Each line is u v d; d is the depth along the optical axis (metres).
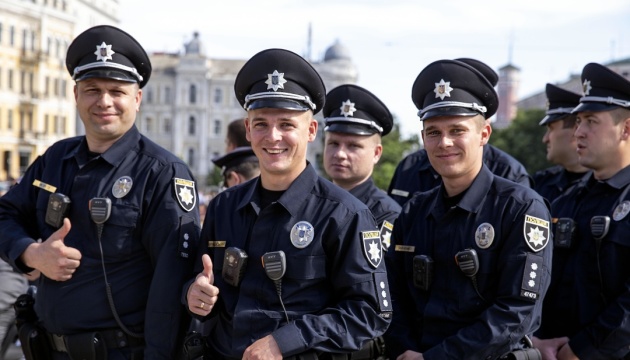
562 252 3.72
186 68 73.94
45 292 3.47
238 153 5.18
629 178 3.62
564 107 4.98
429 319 3.32
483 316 3.10
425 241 3.44
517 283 3.10
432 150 3.31
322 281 3.04
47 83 46.09
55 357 3.50
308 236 3.02
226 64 76.38
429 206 3.51
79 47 3.45
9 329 4.34
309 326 2.88
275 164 3.03
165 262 3.32
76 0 48.84
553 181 5.25
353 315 2.94
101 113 3.43
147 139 3.60
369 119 4.48
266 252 3.04
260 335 2.96
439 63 3.32
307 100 3.06
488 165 5.39
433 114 3.26
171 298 3.30
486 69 5.10
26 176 3.72
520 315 3.07
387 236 4.19
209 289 2.92
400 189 5.68
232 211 3.22
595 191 3.71
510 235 3.17
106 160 3.45
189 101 74.38
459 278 3.26
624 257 3.44
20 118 43.91
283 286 2.99
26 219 3.66
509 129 49.00
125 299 3.39
